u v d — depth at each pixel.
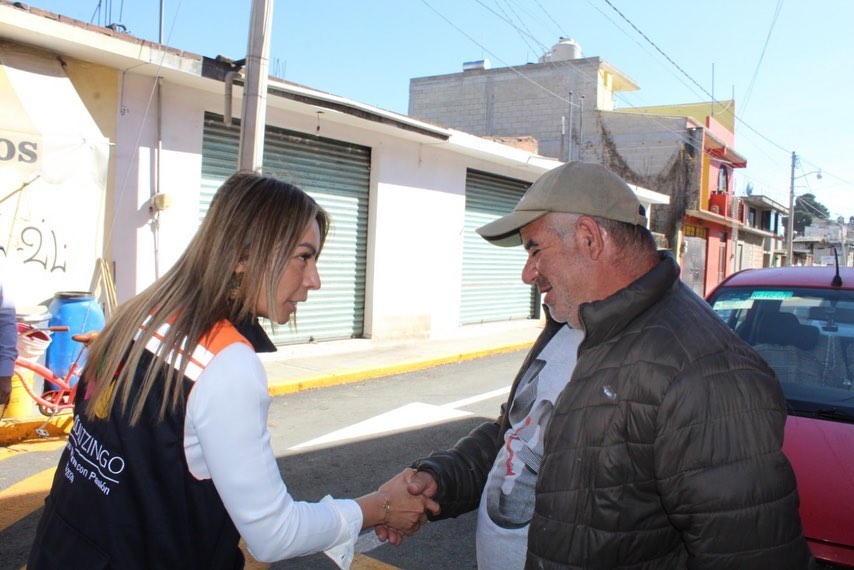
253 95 6.63
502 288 14.18
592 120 27.28
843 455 2.94
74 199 6.57
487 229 1.65
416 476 1.92
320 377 8.04
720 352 1.34
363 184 10.39
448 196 11.89
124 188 7.23
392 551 3.80
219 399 1.31
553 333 1.88
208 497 1.37
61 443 5.34
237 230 1.42
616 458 1.37
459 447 2.11
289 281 1.50
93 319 6.03
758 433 1.28
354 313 10.53
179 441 1.32
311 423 6.36
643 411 1.34
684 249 27.44
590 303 1.43
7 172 5.98
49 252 6.43
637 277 1.53
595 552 1.38
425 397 7.66
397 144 10.64
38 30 5.90
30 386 5.44
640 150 26.97
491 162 12.96
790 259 35.59
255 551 1.36
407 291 11.17
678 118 26.33
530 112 27.80
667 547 1.40
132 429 1.33
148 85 7.35
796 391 3.49
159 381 1.33
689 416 1.29
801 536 1.29
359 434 6.01
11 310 3.68
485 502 1.88
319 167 9.62
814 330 3.85
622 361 1.38
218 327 1.39
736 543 1.25
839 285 4.07
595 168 1.55
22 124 5.98
